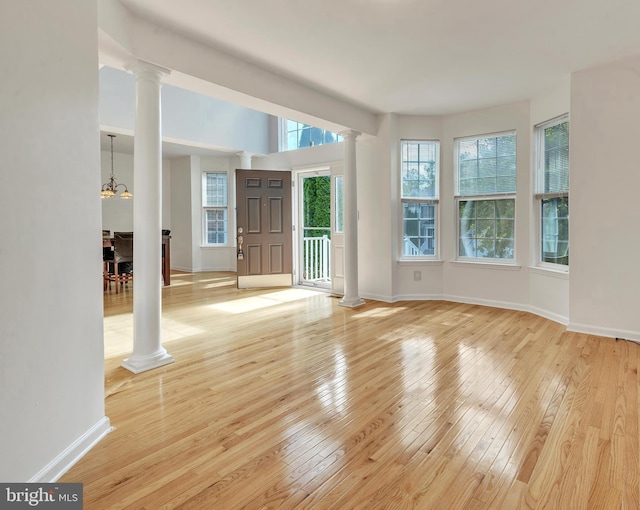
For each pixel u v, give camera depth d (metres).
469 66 3.66
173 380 2.76
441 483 1.65
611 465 1.76
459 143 5.32
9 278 1.47
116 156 8.20
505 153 4.95
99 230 2.03
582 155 3.78
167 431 2.08
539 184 4.61
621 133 3.59
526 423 2.13
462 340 3.65
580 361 3.07
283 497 1.57
